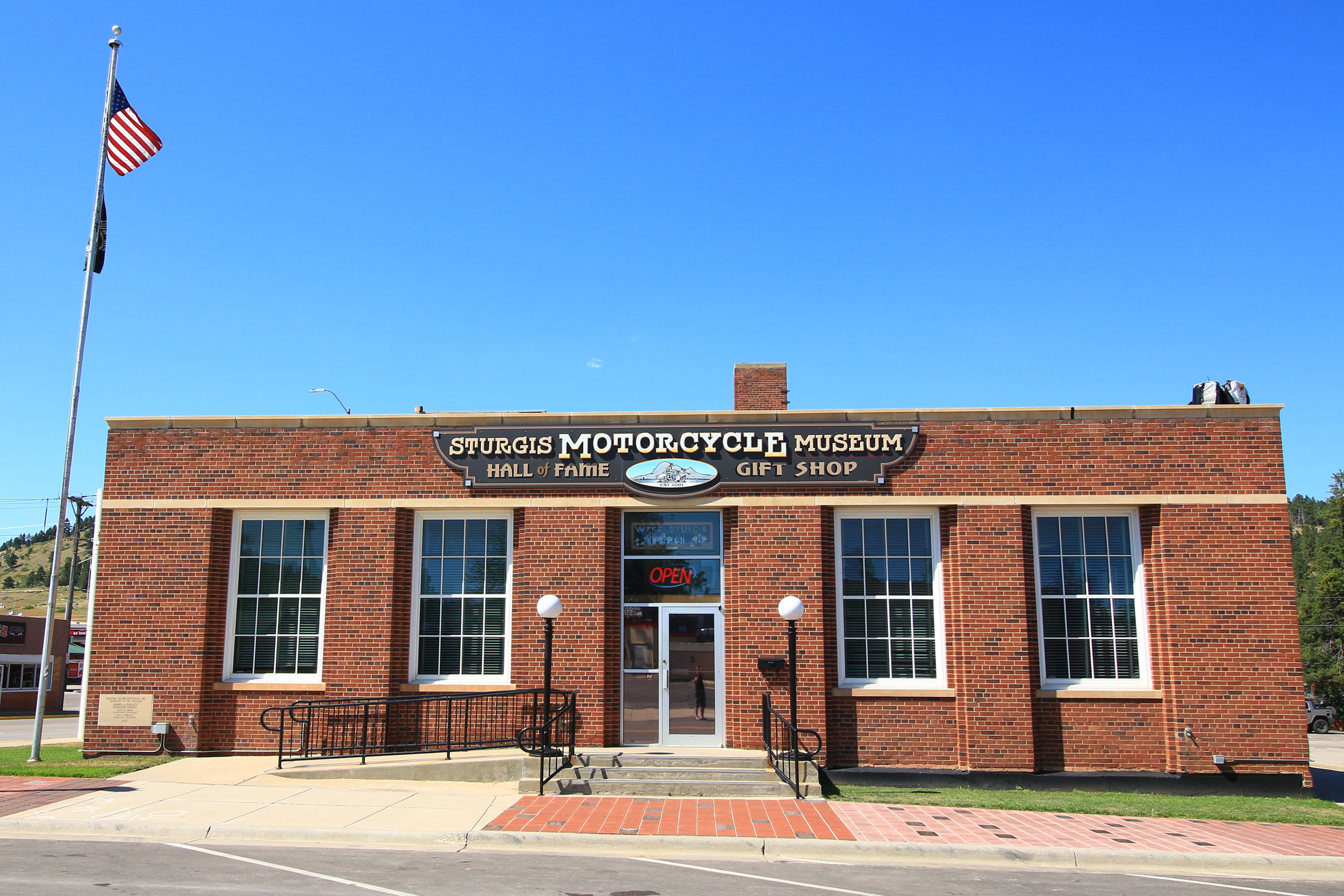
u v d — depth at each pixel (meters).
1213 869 10.53
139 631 15.88
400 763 14.36
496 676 15.84
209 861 9.65
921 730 15.23
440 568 16.23
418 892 8.54
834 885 9.23
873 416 16.03
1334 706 49.44
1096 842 11.11
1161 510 15.57
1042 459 15.81
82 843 10.45
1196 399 16.72
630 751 14.78
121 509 16.23
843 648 15.67
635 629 15.85
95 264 17.09
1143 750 15.09
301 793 13.01
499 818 11.69
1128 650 15.56
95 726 15.73
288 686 15.73
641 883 9.09
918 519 16.03
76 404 16.86
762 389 18.62
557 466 16.05
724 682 15.69
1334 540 58.44
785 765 13.88
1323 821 12.76
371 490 16.17
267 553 16.36
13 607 132.12
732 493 15.91
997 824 12.03
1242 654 15.10
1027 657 15.19
